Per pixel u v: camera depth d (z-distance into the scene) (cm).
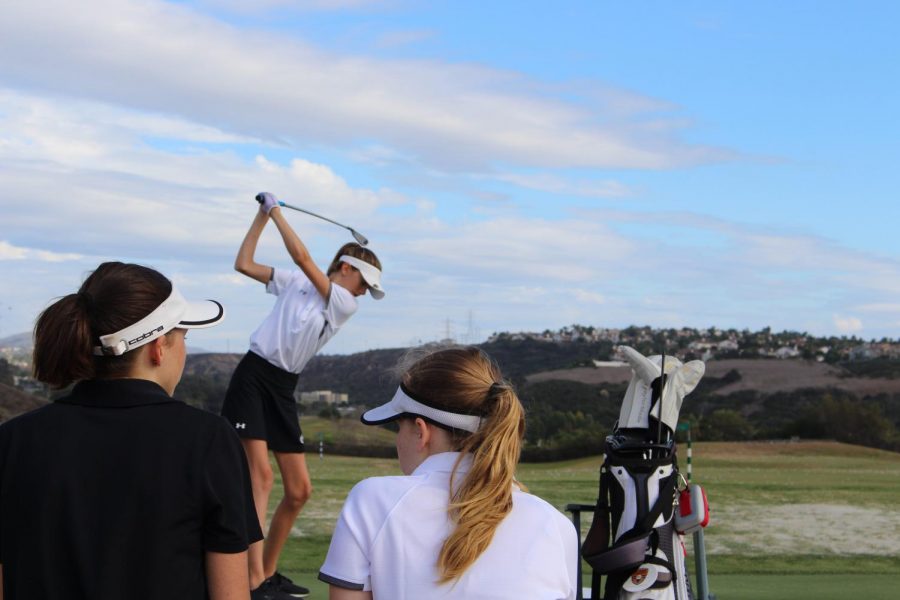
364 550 210
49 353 222
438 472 217
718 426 4200
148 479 216
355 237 581
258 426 534
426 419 224
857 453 2577
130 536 213
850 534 967
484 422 220
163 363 236
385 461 2127
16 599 212
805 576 743
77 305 223
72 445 217
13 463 218
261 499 538
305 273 535
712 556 842
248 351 545
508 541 210
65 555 211
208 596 224
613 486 418
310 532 877
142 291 229
